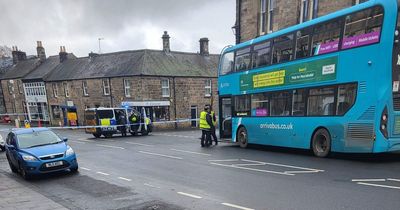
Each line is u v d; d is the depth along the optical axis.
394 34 8.39
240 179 8.04
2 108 56.12
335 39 9.82
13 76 51.50
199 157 12.18
